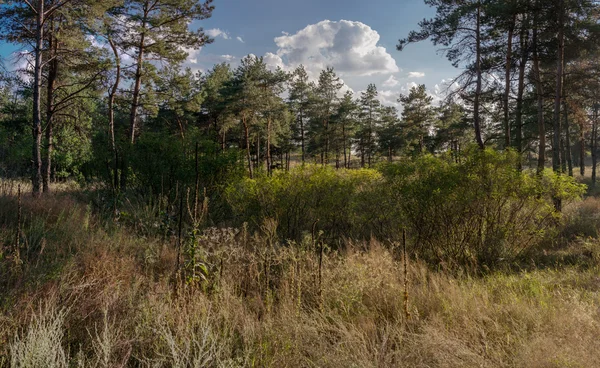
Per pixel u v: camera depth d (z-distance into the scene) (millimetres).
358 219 7535
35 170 9766
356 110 40312
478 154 6613
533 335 3150
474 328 3352
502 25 12617
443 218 6594
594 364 2691
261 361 2691
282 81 29547
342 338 3113
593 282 4781
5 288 3422
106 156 9703
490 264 6184
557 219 7305
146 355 2672
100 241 5277
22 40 11711
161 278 4105
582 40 12031
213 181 9188
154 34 15297
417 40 13992
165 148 9672
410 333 3162
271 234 6035
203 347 2514
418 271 5180
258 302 3816
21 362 2230
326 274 4398
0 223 5652
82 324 2947
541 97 13273
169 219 6832
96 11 10359
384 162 7266
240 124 30688
